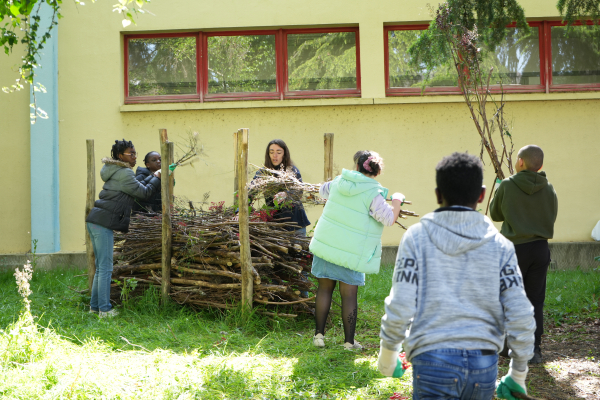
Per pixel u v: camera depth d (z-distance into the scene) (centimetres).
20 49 807
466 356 168
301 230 539
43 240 798
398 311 172
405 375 339
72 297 558
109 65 814
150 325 457
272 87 827
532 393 317
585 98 781
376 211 382
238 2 809
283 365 359
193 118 815
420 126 804
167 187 506
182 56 830
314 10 808
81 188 812
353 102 798
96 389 295
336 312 499
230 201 810
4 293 588
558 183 793
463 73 557
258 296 475
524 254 370
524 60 805
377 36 804
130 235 542
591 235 787
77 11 811
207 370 334
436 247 179
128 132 815
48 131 801
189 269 500
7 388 289
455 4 565
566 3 555
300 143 812
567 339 435
